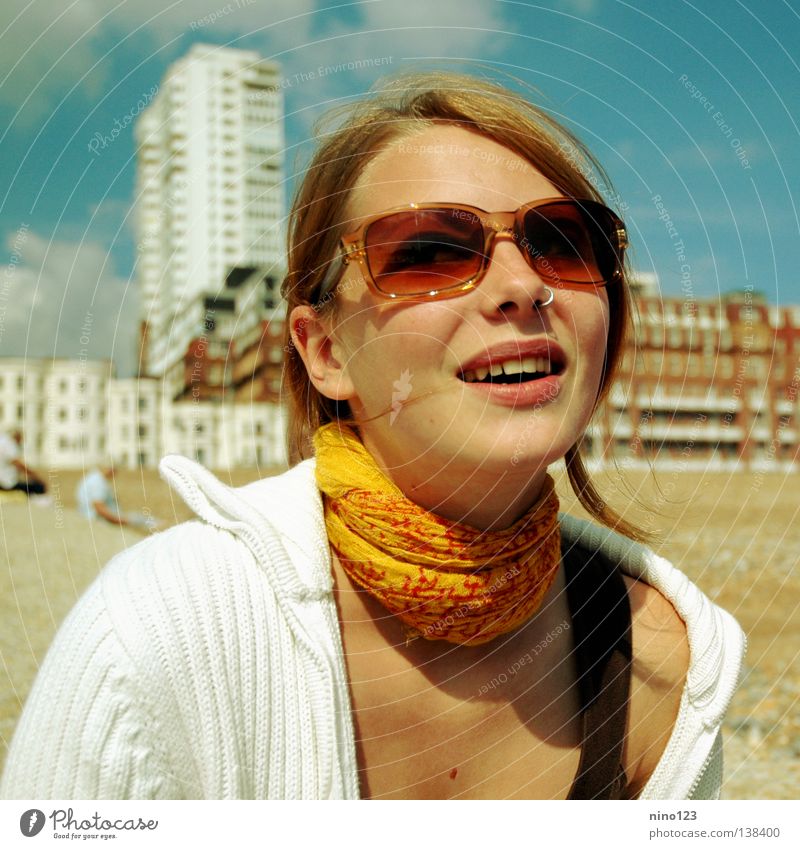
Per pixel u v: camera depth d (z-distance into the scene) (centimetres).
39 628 403
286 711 102
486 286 102
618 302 134
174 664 95
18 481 701
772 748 350
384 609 117
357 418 119
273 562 104
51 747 93
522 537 113
